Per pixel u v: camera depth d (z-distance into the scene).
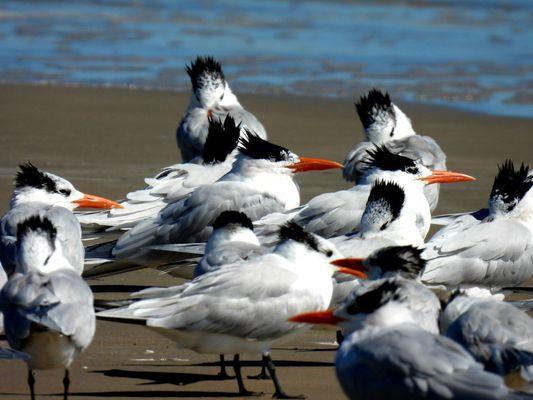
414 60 32.75
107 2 43.50
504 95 28.38
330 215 13.59
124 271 14.23
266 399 10.30
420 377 8.07
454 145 23.22
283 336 10.50
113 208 14.90
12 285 9.41
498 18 40.78
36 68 30.36
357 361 8.39
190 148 18.61
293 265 10.54
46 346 9.26
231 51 33.75
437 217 14.75
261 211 14.51
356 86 29.23
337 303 11.66
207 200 14.37
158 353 11.62
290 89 28.70
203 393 10.38
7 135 22.81
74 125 24.05
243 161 14.79
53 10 41.12
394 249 10.11
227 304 10.20
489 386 7.95
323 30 37.88
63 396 9.91
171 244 13.94
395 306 8.66
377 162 13.96
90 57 32.31
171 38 35.88
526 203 13.13
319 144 23.11
